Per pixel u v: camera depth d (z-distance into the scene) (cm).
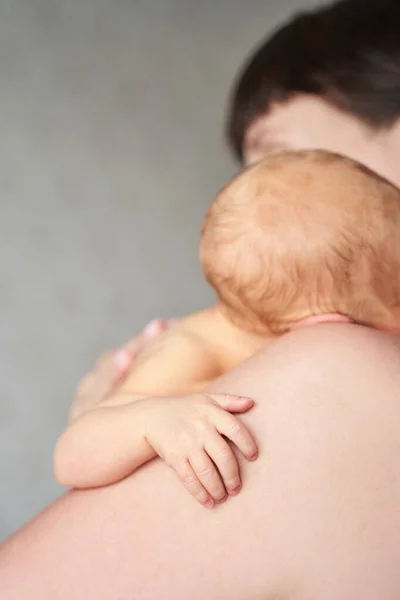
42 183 205
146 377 65
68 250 206
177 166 212
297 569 47
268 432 51
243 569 47
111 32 210
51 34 207
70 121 207
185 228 212
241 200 66
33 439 205
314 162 66
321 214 61
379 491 48
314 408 51
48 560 52
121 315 209
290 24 112
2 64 204
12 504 204
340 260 60
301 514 48
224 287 67
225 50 214
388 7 103
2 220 203
